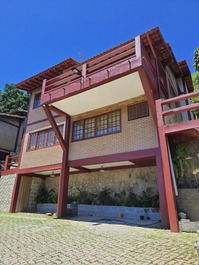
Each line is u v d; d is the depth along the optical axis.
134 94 7.23
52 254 3.13
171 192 4.90
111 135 7.73
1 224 6.11
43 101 7.96
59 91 7.58
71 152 8.71
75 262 2.76
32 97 12.48
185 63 10.67
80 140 8.66
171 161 5.65
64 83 8.64
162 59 8.82
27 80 11.88
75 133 9.01
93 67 7.08
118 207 7.96
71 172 10.53
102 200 8.88
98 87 6.67
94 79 6.59
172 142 6.09
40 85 12.24
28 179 11.22
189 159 5.88
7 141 16.56
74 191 10.38
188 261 2.66
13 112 18.12
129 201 7.97
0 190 11.31
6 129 16.78
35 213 9.65
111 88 6.78
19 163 11.00
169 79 9.70
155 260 2.74
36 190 11.55
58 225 5.87
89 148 8.20
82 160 8.17
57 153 9.43
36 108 11.80
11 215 8.69
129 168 8.84
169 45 8.11
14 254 3.16
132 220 6.77
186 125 5.25
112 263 2.69
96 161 7.72
